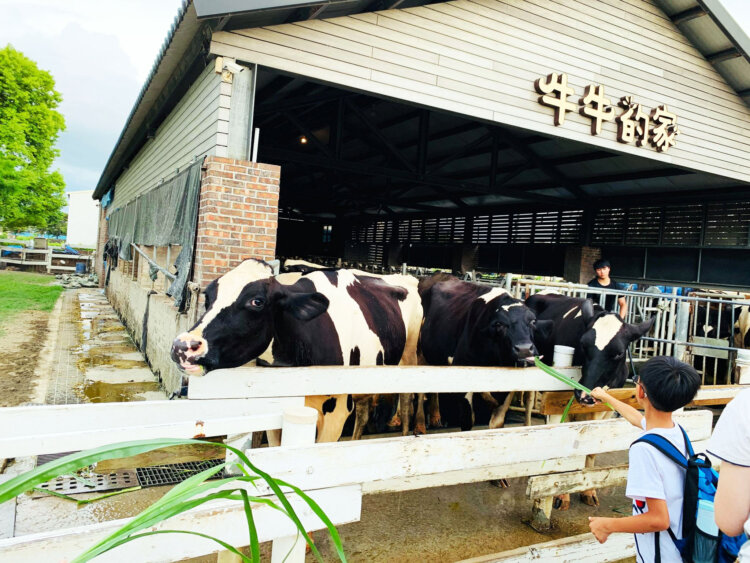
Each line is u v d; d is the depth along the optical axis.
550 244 13.86
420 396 5.45
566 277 13.30
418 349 5.91
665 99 8.46
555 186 12.90
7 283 17.97
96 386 6.59
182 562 3.10
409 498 4.28
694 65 8.72
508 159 11.98
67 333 10.26
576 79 7.55
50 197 22.72
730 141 9.21
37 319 11.57
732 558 1.78
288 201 18.53
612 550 3.06
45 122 21.19
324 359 3.85
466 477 3.12
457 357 5.20
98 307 14.42
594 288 6.60
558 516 4.14
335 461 2.14
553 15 7.31
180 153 7.23
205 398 2.48
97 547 0.99
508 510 4.18
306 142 12.56
